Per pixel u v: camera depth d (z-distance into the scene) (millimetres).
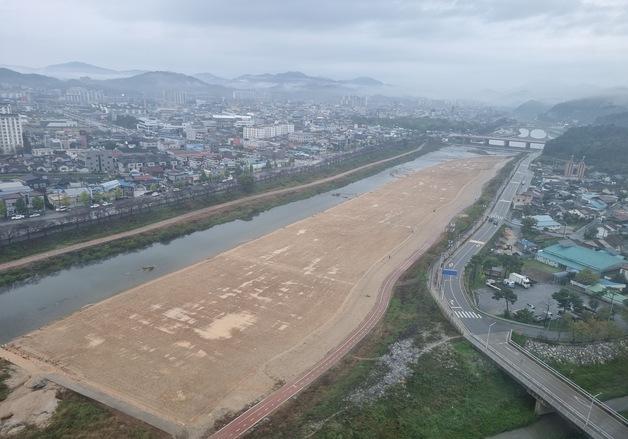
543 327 110000
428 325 110875
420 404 84750
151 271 143625
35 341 100375
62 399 81625
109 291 129000
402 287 134625
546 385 87062
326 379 90812
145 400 82938
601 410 81250
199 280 134000
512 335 105125
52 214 176625
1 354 94875
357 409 81812
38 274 138000
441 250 163375
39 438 72312
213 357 96875
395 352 100062
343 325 112562
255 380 89938
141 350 98188
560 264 149125
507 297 119750
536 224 189375
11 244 146125
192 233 182500
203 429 76062
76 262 147250
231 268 143625
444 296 125438
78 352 96750
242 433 75438
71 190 198625
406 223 198125
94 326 107062
